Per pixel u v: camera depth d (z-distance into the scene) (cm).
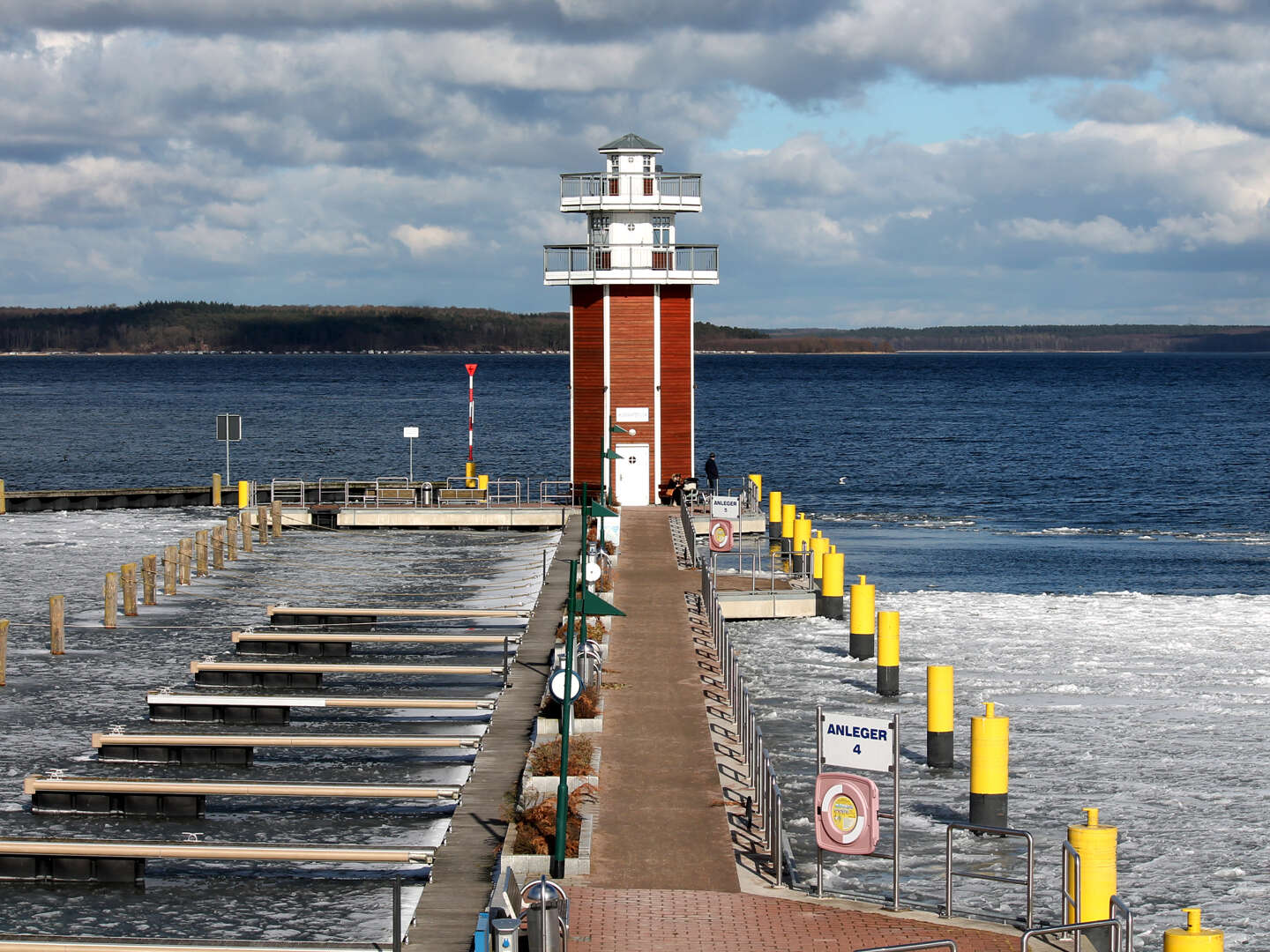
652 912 1877
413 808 2673
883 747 2022
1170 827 2594
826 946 1781
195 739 2894
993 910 2177
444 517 6347
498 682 3641
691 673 3203
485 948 1650
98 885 2266
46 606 4681
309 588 4947
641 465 6072
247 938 2056
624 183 5869
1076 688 3600
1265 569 5956
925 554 6425
